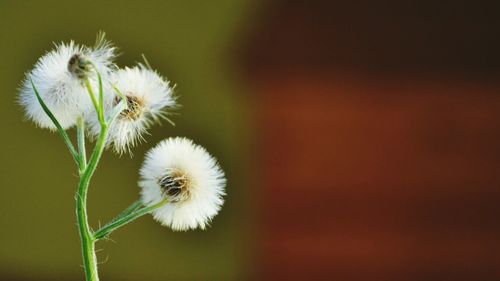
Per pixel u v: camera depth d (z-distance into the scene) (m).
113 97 0.27
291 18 0.56
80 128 0.26
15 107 0.55
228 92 0.56
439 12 0.56
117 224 0.26
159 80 0.28
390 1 0.56
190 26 0.56
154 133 0.54
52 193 0.55
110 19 0.55
